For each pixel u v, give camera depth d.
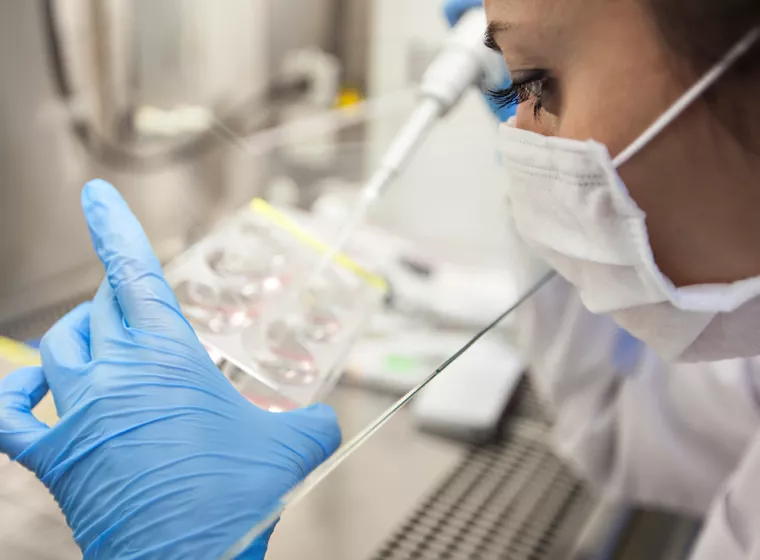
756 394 0.97
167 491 0.53
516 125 0.64
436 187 1.54
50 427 0.58
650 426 1.03
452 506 0.94
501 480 1.01
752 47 0.45
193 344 0.60
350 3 1.55
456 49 0.92
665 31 0.46
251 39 1.42
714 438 1.02
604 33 0.49
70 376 0.58
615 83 0.49
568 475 1.06
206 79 1.36
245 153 1.47
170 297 0.63
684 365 1.00
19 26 1.07
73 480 0.54
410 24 1.49
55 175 1.16
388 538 0.85
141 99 1.24
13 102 1.09
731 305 0.53
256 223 0.84
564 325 1.09
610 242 0.55
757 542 0.74
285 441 0.59
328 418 0.65
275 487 0.56
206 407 0.57
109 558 0.52
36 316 0.99
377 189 0.96
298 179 1.56
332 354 0.72
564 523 0.95
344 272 0.82
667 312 0.58
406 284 1.34
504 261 1.51
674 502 1.08
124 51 1.18
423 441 1.07
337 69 1.59
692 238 0.53
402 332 1.26
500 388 1.15
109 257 0.63
